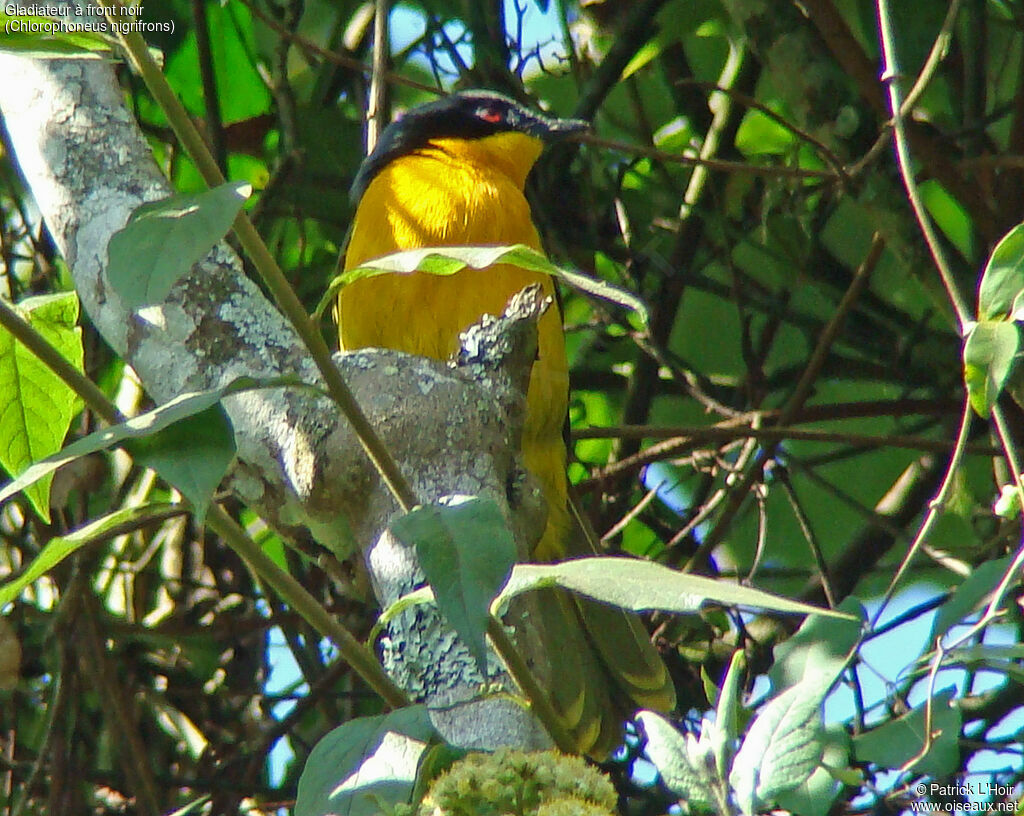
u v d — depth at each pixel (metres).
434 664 3.91
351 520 4.23
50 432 4.71
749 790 3.64
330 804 3.36
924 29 9.39
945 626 4.67
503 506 4.20
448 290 8.44
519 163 9.55
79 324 9.29
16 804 9.07
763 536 9.11
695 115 10.60
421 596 3.47
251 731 9.30
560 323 8.85
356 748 3.42
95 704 9.53
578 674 7.30
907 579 10.26
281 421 4.32
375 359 4.38
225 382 4.48
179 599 9.55
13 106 5.32
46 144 5.19
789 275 10.34
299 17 9.54
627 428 9.09
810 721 3.73
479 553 2.94
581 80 10.05
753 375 9.66
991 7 10.47
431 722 3.47
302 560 9.24
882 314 10.24
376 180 9.05
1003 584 4.58
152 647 9.46
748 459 9.35
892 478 10.78
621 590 3.20
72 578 8.80
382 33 8.12
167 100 3.40
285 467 4.28
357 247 8.78
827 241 10.60
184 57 10.03
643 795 8.36
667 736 3.76
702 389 10.30
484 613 2.87
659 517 10.35
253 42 10.55
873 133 8.95
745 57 10.05
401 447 4.20
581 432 9.08
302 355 4.46
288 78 10.21
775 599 3.12
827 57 9.05
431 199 8.69
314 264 10.50
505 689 3.82
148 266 3.00
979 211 8.70
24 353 4.65
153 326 4.65
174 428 3.16
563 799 3.01
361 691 8.76
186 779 8.83
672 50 10.58
